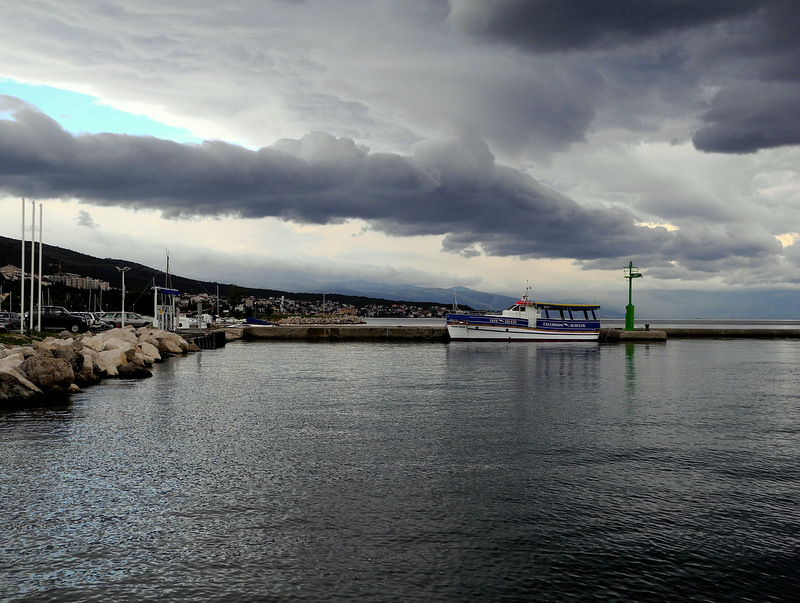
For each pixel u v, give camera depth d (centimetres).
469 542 1077
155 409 2412
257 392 2972
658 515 1221
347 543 1066
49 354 3036
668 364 4866
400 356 5656
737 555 1041
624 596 902
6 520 1160
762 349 7162
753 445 1836
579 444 1830
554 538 1100
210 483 1398
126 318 8044
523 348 7050
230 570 961
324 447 1762
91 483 1393
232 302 19988
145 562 987
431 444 1812
